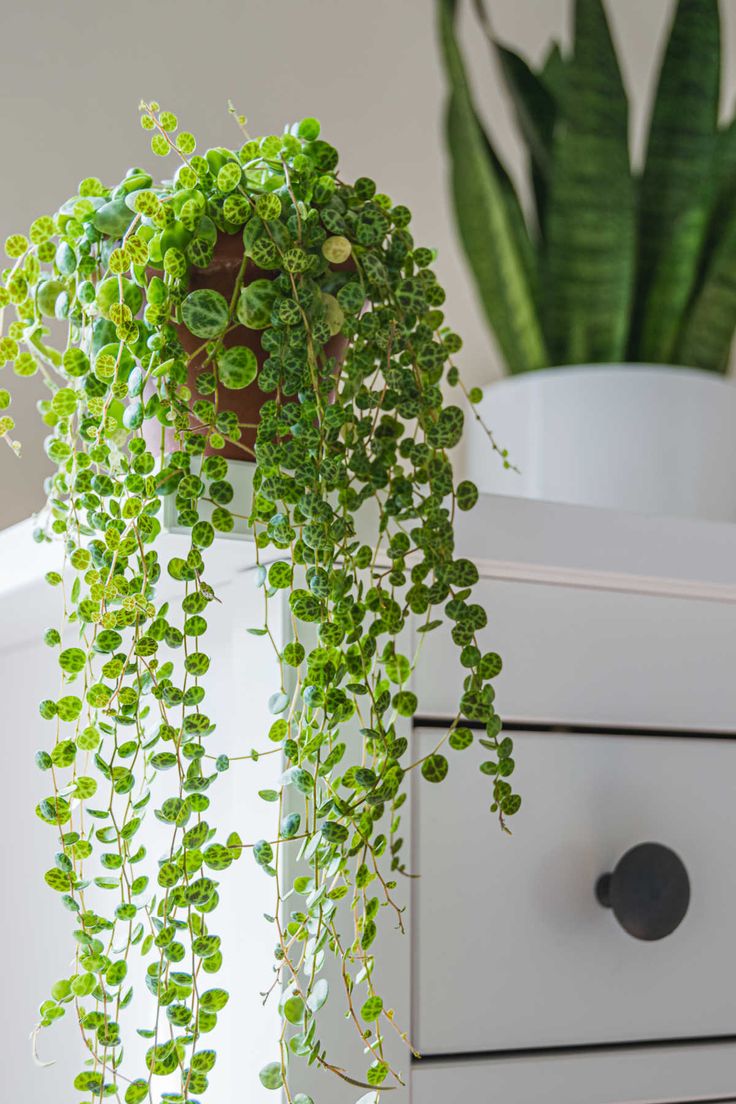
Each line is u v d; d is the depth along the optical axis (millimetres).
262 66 1123
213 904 482
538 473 944
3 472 947
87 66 1035
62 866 475
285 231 496
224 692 601
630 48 1328
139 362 479
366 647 492
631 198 964
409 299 514
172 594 633
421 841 558
